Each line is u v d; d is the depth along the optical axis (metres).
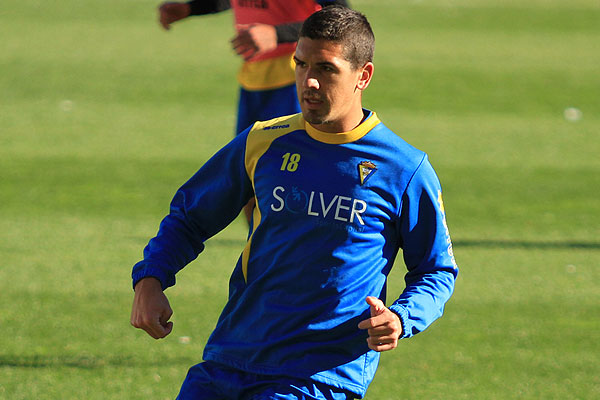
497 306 20.69
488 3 74.62
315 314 9.37
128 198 29.08
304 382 9.38
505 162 34.84
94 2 72.00
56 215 27.14
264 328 9.56
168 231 10.10
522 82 49.88
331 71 9.00
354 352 9.51
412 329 8.98
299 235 9.40
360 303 9.39
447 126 40.72
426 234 9.60
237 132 20.02
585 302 21.14
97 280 21.70
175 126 39.28
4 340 17.88
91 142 36.16
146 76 48.72
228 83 47.81
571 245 25.52
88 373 16.39
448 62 54.03
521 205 29.44
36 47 55.50
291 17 18.34
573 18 70.12
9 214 27.12
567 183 32.19
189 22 64.75
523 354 18.03
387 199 9.42
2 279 21.55
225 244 24.81
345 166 9.41
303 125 9.68
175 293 20.81
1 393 15.44
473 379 16.75
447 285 9.57
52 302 20.12
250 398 9.64
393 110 43.41
